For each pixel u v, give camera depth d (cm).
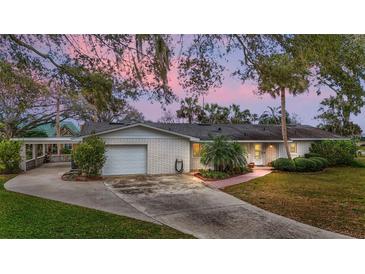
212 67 735
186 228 672
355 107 655
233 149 1555
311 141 2273
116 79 648
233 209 852
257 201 961
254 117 3731
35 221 699
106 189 1156
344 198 1015
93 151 1416
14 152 1681
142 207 865
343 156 2069
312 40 580
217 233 640
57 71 636
